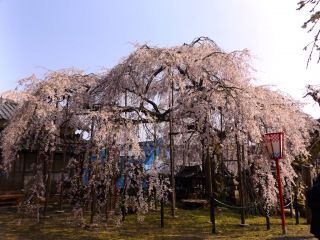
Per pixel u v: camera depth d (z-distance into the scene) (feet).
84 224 28.66
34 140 31.94
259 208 35.32
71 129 33.30
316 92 36.50
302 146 32.60
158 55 31.45
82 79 37.04
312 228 17.43
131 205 29.48
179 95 31.89
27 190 34.04
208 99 28.22
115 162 26.63
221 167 38.88
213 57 32.91
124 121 27.35
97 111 27.73
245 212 33.96
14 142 31.91
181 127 32.19
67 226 29.17
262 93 32.83
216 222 30.86
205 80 32.09
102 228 28.09
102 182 27.22
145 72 31.63
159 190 28.14
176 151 37.37
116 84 32.07
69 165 31.55
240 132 27.81
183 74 32.45
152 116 31.94
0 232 26.96
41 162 33.63
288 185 31.17
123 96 32.76
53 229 28.02
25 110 31.40
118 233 26.40
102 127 25.52
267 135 27.20
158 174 28.71
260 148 30.89
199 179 43.42
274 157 26.91
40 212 36.32
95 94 33.71
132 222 30.58
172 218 32.32
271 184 29.14
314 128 38.47
